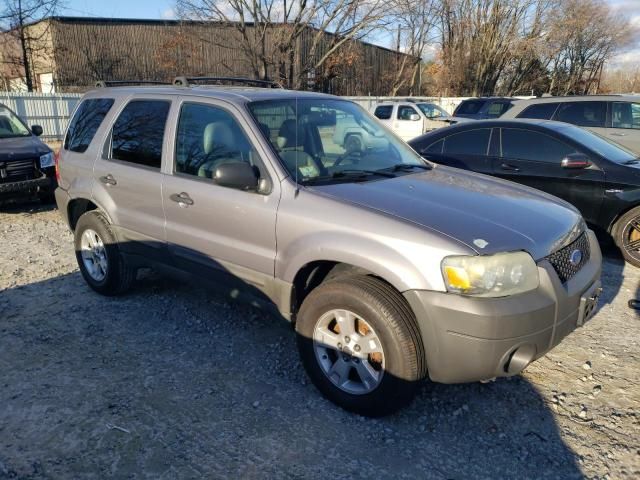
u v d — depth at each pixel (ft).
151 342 13.52
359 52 107.45
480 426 10.34
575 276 10.52
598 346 13.41
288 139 11.99
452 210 10.32
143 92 14.80
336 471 9.11
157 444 9.72
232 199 11.80
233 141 12.17
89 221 15.83
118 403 10.92
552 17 133.69
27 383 11.62
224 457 9.41
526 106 33.27
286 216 10.92
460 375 9.41
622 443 9.86
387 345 9.71
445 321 9.13
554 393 11.41
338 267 11.15
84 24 97.19
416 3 96.22
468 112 56.70
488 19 130.31
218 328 14.30
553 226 10.57
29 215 27.37
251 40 89.10
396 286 9.49
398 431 10.16
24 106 66.69
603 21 153.58
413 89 142.82
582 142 20.45
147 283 17.37
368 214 10.02
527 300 9.23
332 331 10.87
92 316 14.98
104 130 15.48
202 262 12.87
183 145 13.26
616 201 19.21
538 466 9.29
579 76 163.94
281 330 14.21
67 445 9.66
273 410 10.75
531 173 21.07
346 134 13.43
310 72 92.84
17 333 13.93
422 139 24.22
